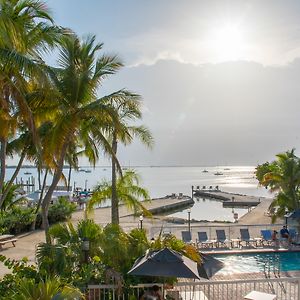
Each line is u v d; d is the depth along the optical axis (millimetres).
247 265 20719
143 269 9586
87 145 19641
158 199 61375
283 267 20328
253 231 27312
